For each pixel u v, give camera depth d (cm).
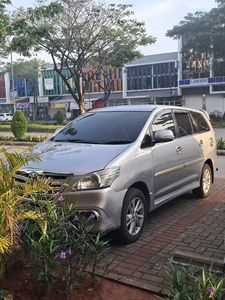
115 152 456
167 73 5309
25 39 1928
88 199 405
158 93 5388
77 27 2344
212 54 4072
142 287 336
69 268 307
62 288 319
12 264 335
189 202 670
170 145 557
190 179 628
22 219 326
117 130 525
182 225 536
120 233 441
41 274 296
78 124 581
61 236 332
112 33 2367
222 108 4884
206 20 3512
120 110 587
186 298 270
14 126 2067
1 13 1622
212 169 728
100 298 316
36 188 327
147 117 541
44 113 6575
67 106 5894
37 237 354
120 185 429
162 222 551
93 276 330
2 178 310
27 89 6562
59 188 409
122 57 2855
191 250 440
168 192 556
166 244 460
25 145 1852
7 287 314
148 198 498
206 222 550
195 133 669
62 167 426
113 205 418
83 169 418
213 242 466
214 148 736
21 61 5466
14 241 307
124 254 427
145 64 5434
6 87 6794
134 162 461
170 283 305
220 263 363
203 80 4822
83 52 2580
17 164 319
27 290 313
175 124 604
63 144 512
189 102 5166
